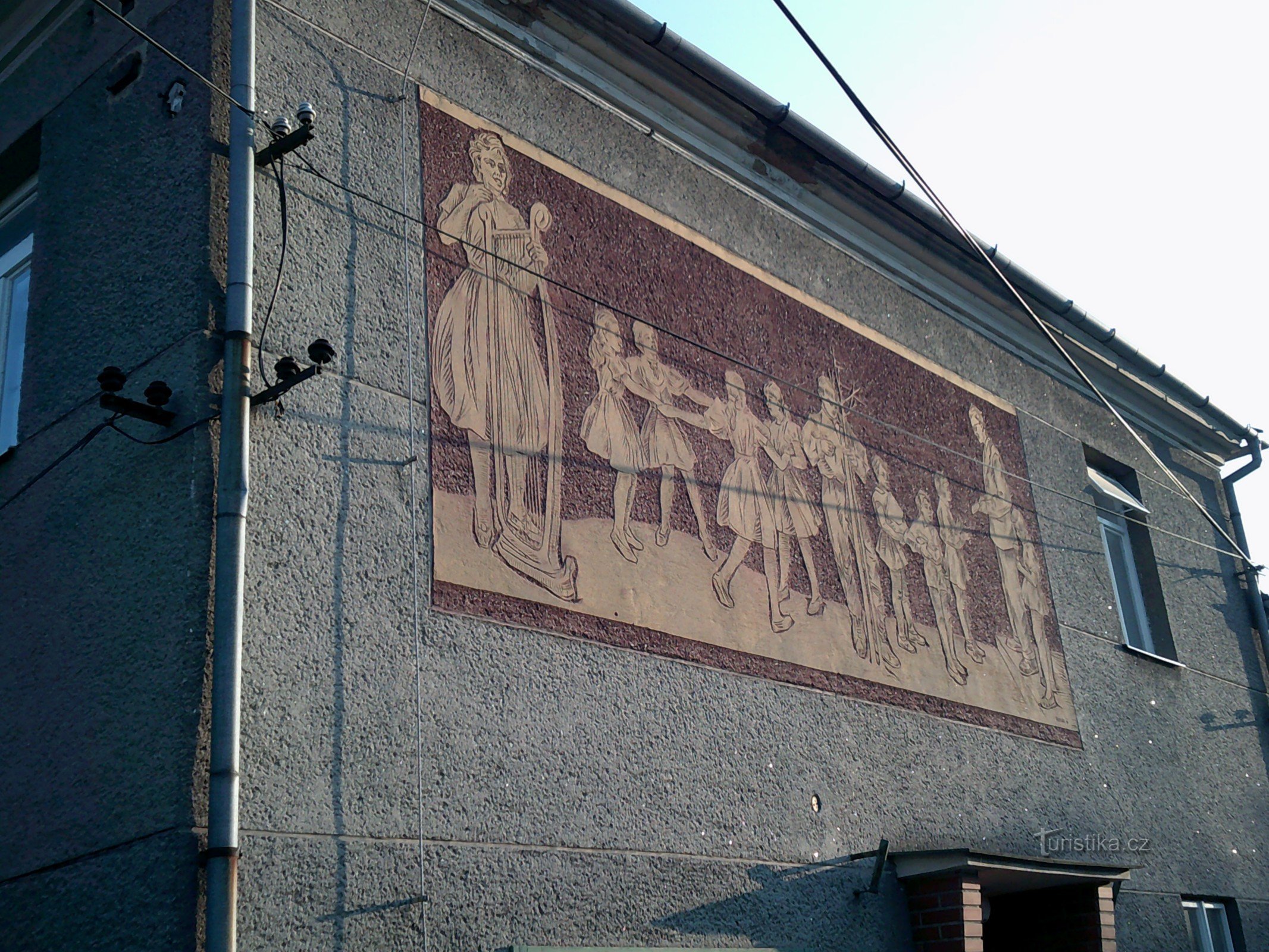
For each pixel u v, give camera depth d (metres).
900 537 8.28
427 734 5.23
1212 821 10.04
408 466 5.63
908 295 9.40
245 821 4.54
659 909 5.78
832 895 6.63
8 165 6.61
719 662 6.64
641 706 6.14
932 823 7.46
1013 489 9.63
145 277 5.46
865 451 8.34
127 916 4.37
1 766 5.05
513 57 7.08
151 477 5.05
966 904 6.84
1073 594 9.77
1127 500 10.99
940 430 9.12
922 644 8.05
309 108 5.48
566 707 5.80
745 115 8.21
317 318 5.54
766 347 7.91
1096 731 9.27
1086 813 8.73
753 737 6.62
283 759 4.73
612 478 6.54
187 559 4.79
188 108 5.64
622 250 7.20
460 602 5.59
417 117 6.40
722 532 7.04
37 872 4.72
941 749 7.79
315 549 5.14
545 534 6.09
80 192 5.98
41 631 5.18
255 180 5.51
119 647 4.86
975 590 8.74
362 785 4.93
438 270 6.16
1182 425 12.38
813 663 7.20
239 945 4.37
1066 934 7.91
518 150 6.85
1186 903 9.54
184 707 4.55
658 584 6.54
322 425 5.38
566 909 5.42
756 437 7.54
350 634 5.13
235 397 5.02
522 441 6.17
